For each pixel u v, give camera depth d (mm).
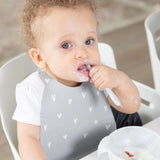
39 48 755
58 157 878
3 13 3299
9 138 834
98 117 901
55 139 851
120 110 934
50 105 815
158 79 1279
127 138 662
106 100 914
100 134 922
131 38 2891
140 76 2242
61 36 698
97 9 822
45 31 712
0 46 2744
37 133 805
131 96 872
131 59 2498
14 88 969
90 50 732
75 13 701
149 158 628
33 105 793
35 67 1034
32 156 742
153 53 1245
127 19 3318
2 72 943
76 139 881
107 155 707
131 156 631
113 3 3771
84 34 710
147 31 1243
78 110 857
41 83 810
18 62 992
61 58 720
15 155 832
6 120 911
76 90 840
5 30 2988
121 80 845
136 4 3740
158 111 1047
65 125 850
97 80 799
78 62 726
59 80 828
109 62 1096
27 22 749
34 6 718
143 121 1117
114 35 2963
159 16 1379
